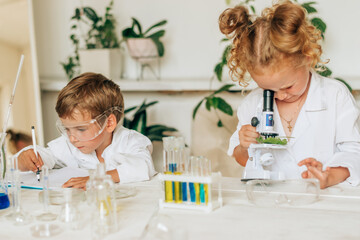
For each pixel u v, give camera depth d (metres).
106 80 1.34
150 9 2.74
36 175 1.31
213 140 2.68
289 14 1.01
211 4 2.65
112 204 0.79
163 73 2.78
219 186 0.93
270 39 1.04
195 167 0.91
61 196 1.00
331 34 2.48
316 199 0.97
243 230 0.78
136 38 2.53
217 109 2.67
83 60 2.64
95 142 1.26
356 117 1.29
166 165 0.95
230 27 1.18
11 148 2.53
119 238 0.75
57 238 0.76
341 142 1.29
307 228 0.79
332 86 1.32
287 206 0.93
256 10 2.54
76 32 2.88
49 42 2.93
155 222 0.72
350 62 2.49
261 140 1.12
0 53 2.54
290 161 1.18
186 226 0.81
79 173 1.31
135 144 1.39
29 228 0.82
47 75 2.97
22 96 2.59
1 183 1.01
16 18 2.59
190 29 2.70
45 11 2.90
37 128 2.62
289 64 1.05
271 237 0.74
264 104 1.16
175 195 0.93
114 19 2.79
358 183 1.10
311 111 1.31
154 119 2.81
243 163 1.39
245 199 0.99
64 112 1.24
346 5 2.45
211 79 2.60
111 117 1.30
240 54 1.13
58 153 1.43
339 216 0.85
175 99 2.77
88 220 0.85
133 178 1.21
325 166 1.18
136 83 2.59
